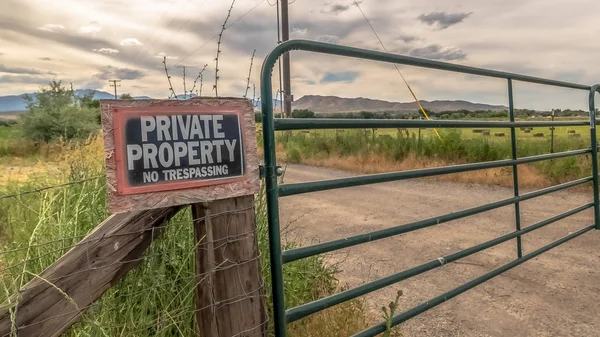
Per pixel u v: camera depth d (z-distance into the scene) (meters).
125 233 1.54
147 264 2.12
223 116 1.66
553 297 3.67
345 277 4.25
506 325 3.23
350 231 6.10
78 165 3.59
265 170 1.98
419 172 2.75
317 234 5.97
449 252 4.96
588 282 3.95
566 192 7.94
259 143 2.76
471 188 9.00
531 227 3.92
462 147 11.84
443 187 9.31
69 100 19.44
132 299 2.05
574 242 5.08
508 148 10.66
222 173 1.66
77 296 1.47
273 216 2.00
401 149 12.99
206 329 1.72
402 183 10.06
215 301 1.69
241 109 1.71
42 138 16.92
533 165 9.56
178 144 1.55
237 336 1.73
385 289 3.94
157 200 1.51
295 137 17.12
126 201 1.45
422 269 2.75
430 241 5.42
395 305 2.45
